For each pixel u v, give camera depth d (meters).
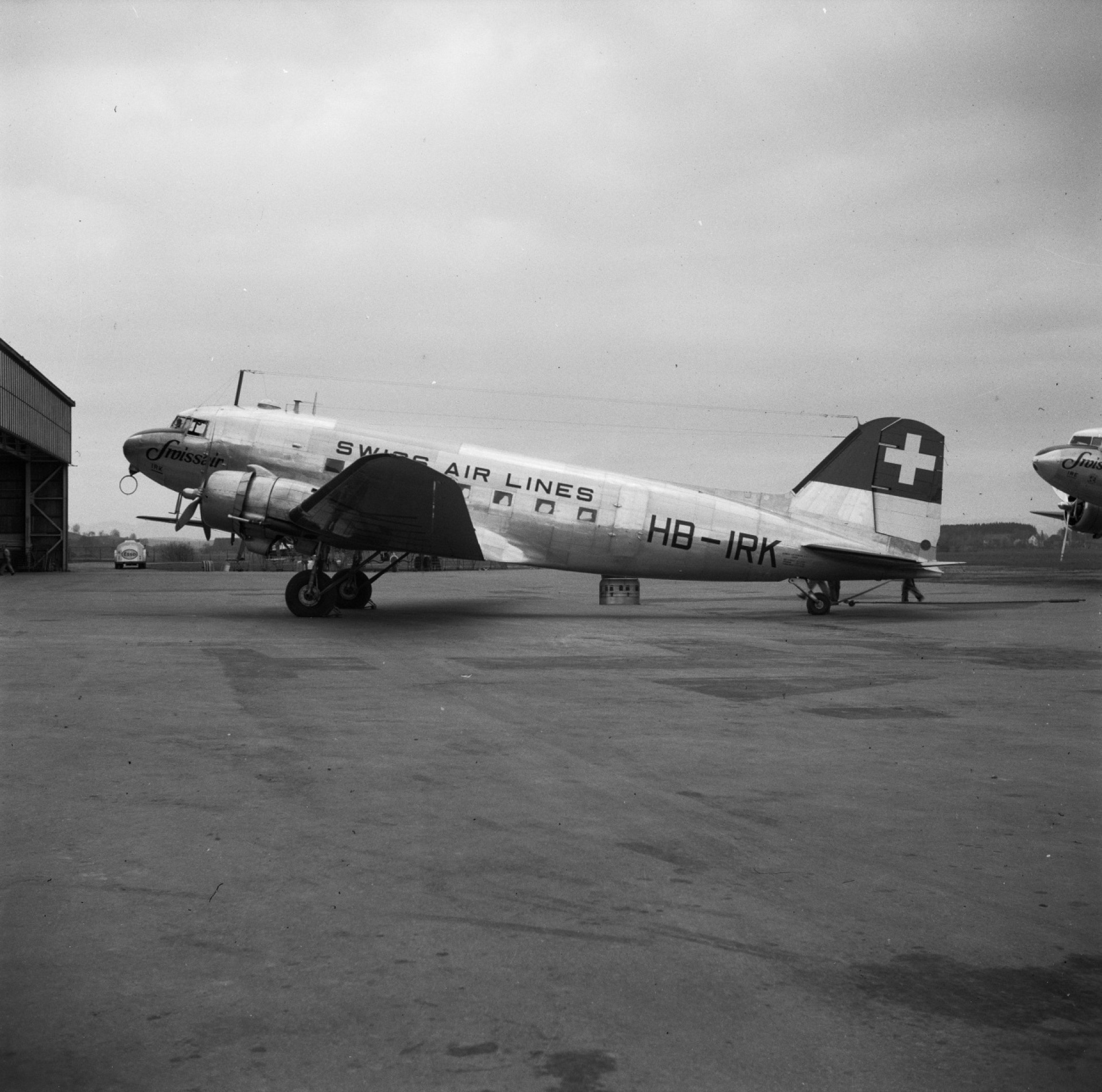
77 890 4.17
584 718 8.50
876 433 20.95
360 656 12.64
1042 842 5.03
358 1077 2.79
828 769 6.64
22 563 49.62
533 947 3.67
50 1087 2.72
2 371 38.19
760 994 3.31
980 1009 3.21
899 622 19.41
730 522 20.33
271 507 17.50
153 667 11.30
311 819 5.28
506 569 67.50
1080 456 29.38
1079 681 10.95
